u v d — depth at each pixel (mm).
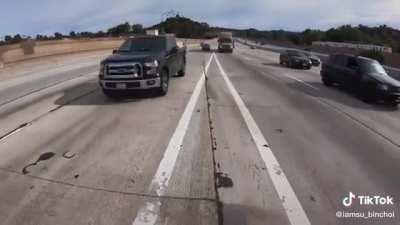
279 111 10570
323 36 102250
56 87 14219
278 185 5500
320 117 10047
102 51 40688
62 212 4684
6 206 4832
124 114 9609
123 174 5781
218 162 6316
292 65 28703
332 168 6254
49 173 5820
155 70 11523
